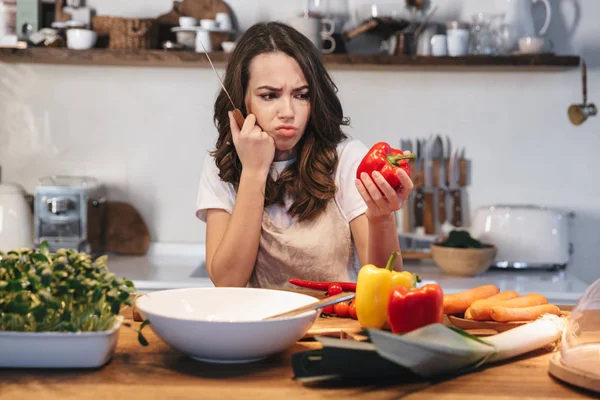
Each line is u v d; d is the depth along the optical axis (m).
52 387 1.03
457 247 2.86
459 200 3.19
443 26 3.17
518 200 3.22
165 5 3.19
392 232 1.57
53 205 2.90
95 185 3.08
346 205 1.89
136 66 3.20
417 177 3.20
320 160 1.89
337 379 1.08
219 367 1.14
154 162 3.23
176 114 3.22
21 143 3.22
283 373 1.11
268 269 1.92
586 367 1.07
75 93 3.21
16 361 1.10
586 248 3.22
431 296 1.16
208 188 1.99
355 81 3.18
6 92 3.20
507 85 3.19
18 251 1.13
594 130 3.20
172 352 1.22
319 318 1.44
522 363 1.19
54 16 3.16
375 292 1.25
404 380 1.09
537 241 2.98
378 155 1.50
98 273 1.12
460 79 3.19
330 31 3.00
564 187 3.22
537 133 3.20
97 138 3.22
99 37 3.08
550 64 2.97
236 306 1.33
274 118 1.78
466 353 1.08
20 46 2.95
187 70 3.20
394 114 3.20
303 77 1.79
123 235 3.18
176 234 3.25
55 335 1.08
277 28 1.83
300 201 1.88
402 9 3.00
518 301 1.41
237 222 1.80
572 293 2.61
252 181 1.80
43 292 1.05
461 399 1.00
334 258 1.90
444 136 3.21
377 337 0.99
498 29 3.02
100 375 1.09
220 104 1.94
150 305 1.24
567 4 3.17
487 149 3.21
